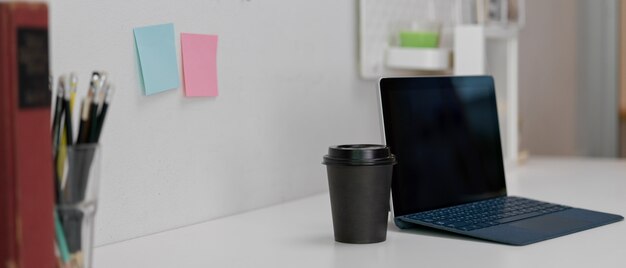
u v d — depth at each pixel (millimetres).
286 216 1118
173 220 1025
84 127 660
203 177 1074
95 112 660
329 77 1351
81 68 878
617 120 2684
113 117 924
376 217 910
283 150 1239
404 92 1059
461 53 1573
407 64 1507
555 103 2408
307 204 1229
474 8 1821
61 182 646
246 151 1155
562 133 2477
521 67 2127
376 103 1504
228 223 1065
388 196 922
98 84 660
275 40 1207
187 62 1032
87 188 654
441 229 949
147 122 975
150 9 971
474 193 1142
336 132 1378
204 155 1074
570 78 2537
